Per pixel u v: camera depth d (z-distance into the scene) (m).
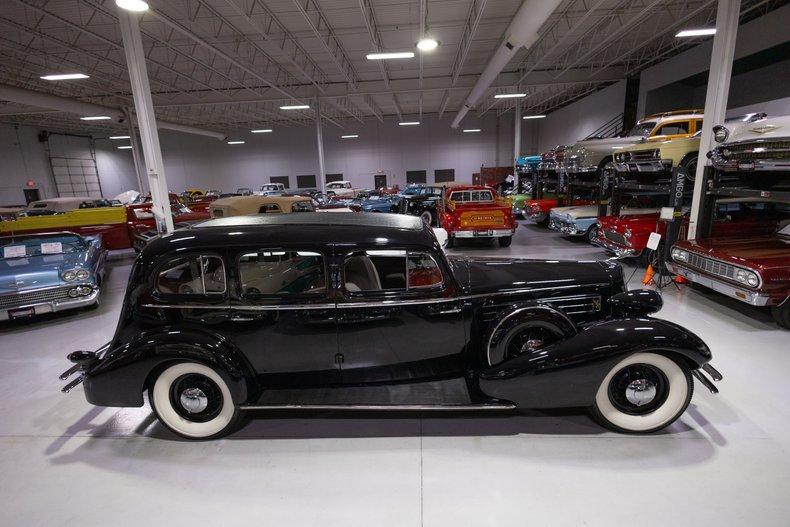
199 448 2.75
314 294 2.64
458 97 22.78
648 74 15.77
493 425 2.87
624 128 17.44
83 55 13.00
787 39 10.06
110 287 7.57
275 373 2.81
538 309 2.74
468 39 11.52
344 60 15.00
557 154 11.64
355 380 2.86
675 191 5.80
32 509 2.26
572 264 3.41
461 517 2.11
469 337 2.89
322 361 2.77
